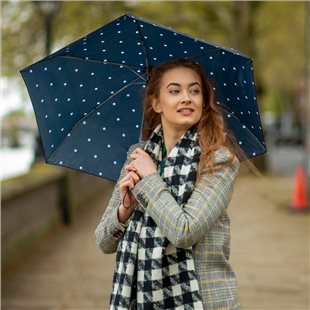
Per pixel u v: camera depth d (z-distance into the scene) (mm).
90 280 7715
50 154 3045
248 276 7812
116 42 2818
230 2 23094
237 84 2789
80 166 3062
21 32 15672
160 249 2430
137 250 2490
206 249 2486
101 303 6680
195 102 2602
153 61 2904
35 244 10047
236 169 2568
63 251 9625
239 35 23328
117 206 2750
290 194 17391
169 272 2434
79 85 3008
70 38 15766
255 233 11078
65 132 3051
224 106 2893
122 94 3039
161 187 2459
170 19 22000
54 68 2961
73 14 15523
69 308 6477
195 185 2479
